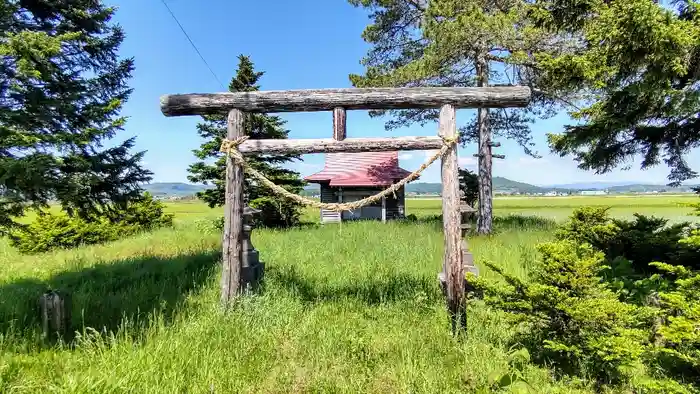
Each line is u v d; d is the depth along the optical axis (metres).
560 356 3.61
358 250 9.25
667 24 4.95
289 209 18.44
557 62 6.28
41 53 5.89
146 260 8.96
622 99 6.20
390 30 15.61
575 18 7.16
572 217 7.36
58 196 6.53
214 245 11.20
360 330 4.48
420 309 5.19
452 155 5.04
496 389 3.23
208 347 3.88
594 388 3.29
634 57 5.36
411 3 14.90
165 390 3.14
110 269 8.04
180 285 6.52
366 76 14.62
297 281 6.52
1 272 8.62
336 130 5.32
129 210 9.69
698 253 5.23
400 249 9.22
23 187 5.72
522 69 13.38
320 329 4.52
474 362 3.62
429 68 12.59
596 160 7.79
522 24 12.06
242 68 17.80
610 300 3.42
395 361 3.78
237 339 4.22
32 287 6.42
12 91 6.30
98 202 8.42
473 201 19.25
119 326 4.54
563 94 12.46
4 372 3.36
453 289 4.79
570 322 3.55
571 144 7.11
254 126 18.00
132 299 5.67
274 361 3.80
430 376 3.40
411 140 5.20
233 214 5.47
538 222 16.02
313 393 3.28
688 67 5.32
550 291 3.46
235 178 5.49
